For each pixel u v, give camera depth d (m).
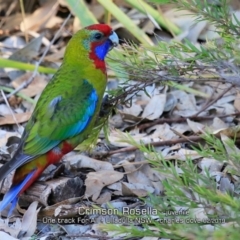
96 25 8.68
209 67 7.84
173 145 9.66
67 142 8.42
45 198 8.25
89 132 8.66
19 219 8.28
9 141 9.93
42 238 7.89
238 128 9.25
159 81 8.52
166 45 8.62
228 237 6.03
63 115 8.31
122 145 9.78
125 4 13.16
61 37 12.73
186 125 10.23
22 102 11.12
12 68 11.21
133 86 8.69
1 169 7.74
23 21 12.55
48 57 12.10
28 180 8.15
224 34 7.98
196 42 11.93
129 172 9.01
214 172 8.75
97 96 8.59
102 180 8.78
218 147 7.11
